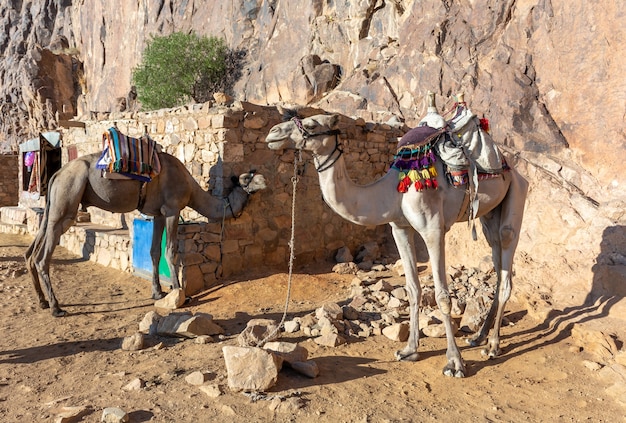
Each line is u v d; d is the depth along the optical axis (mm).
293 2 21031
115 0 34281
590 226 8398
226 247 8742
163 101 25969
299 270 9719
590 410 4109
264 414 3871
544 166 10516
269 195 9438
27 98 37938
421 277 9000
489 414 4027
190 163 9422
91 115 13391
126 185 7496
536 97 11594
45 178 16000
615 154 9617
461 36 13508
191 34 25516
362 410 3996
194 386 4402
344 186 4613
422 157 4836
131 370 4887
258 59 22828
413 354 5199
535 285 7773
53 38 41312
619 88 9906
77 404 4031
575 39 11000
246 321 6668
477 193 5039
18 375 4789
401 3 16812
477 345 5719
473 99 12484
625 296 6418
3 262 10953
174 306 7371
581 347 5492
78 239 12070
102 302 7824
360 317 6609
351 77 16422
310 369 4605
